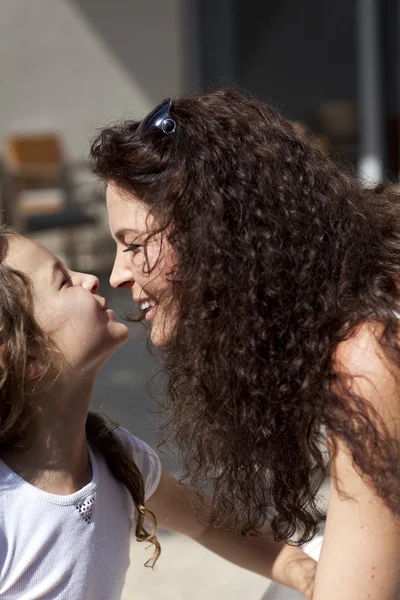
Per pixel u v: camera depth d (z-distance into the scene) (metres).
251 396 1.81
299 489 1.92
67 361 1.86
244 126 1.91
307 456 1.88
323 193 1.88
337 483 1.72
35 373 1.83
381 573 1.69
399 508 1.69
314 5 8.38
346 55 8.28
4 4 10.23
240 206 1.82
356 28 8.18
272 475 1.95
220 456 1.98
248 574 3.39
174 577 3.36
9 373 1.79
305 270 1.79
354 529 1.70
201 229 1.81
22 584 1.82
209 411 1.88
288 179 1.85
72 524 1.85
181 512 2.22
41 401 1.86
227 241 1.80
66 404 1.89
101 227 9.15
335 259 1.81
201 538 2.25
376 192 2.15
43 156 10.18
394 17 8.06
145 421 4.75
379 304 1.74
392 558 1.70
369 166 8.23
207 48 9.27
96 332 1.89
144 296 2.01
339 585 1.69
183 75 9.62
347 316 1.75
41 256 1.90
